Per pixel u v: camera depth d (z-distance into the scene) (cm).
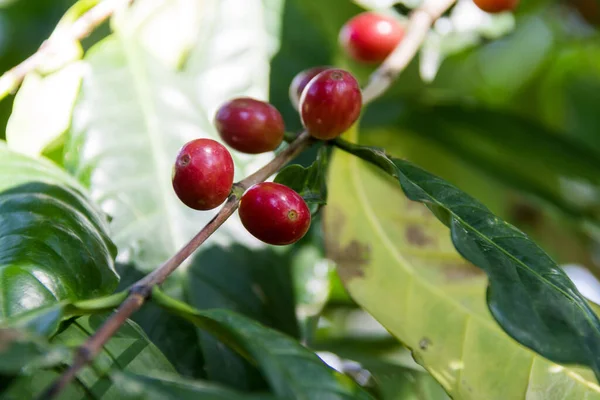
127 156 33
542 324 24
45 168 30
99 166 33
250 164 35
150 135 34
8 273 26
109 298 24
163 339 30
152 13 37
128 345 26
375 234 32
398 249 32
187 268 32
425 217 32
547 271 26
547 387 28
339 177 33
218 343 30
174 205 33
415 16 36
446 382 29
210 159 26
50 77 33
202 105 36
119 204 32
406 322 30
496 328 30
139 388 23
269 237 26
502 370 29
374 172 33
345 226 32
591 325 25
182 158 26
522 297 25
